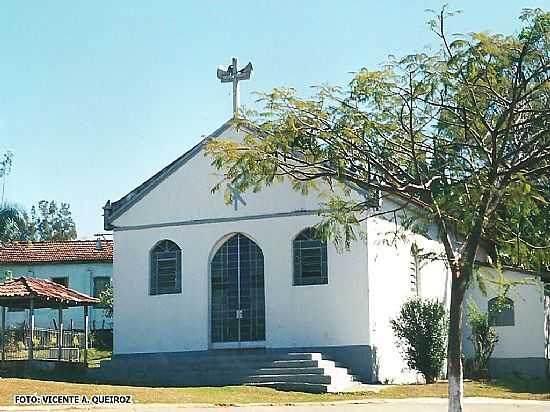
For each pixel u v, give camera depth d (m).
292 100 17.19
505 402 25.12
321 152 17.05
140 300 31.48
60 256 53.00
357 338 28.69
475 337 33.22
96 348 43.84
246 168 17.45
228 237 30.83
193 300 30.86
